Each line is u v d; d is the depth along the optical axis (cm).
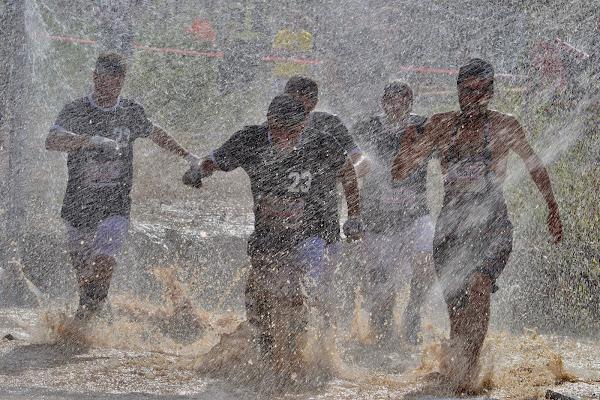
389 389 947
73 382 927
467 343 975
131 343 1127
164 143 1212
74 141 1137
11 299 1386
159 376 968
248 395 905
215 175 1972
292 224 1017
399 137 1161
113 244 1169
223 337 1062
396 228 1195
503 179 1024
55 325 1164
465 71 1014
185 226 1562
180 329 1211
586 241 1538
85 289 1166
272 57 1981
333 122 1101
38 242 1441
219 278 1469
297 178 1017
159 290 1451
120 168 1176
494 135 1017
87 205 1163
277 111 1002
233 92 2250
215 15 2264
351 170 1049
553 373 1020
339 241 1052
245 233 1526
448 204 1025
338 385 959
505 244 1000
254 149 1021
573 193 1655
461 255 1006
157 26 2311
